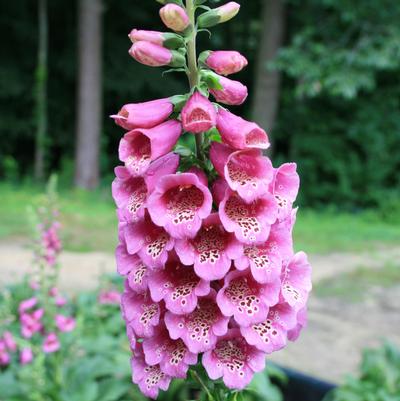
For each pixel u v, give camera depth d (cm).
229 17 187
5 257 916
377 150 1705
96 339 463
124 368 421
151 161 179
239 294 178
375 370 418
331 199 1731
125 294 191
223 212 170
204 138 188
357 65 1569
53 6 2012
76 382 404
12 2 1950
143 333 181
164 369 181
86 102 1777
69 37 2005
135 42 183
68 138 2081
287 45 1931
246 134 170
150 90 2077
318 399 432
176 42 183
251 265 172
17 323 481
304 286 194
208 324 178
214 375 177
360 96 1773
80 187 1753
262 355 182
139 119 176
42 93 1912
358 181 1711
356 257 1054
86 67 1762
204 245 175
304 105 1825
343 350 618
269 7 1733
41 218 416
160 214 169
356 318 727
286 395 441
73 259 924
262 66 1766
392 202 1584
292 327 183
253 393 394
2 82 1908
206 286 171
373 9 1573
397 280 905
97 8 1750
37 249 407
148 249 175
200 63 184
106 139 2002
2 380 396
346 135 1781
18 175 1945
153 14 2075
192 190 181
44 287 409
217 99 183
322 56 1582
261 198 174
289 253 177
